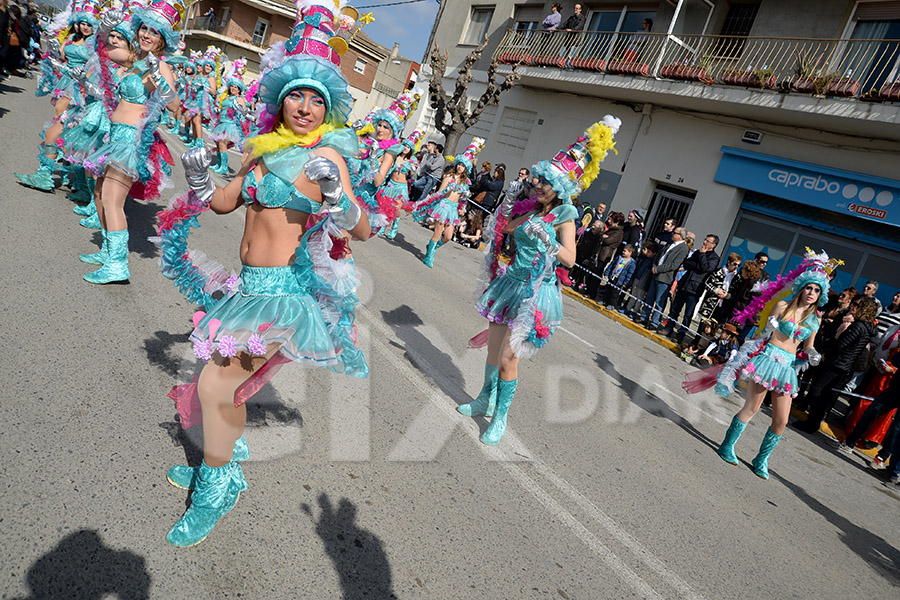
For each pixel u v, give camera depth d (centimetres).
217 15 3606
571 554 316
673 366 882
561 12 1798
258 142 230
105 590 205
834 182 1150
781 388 520
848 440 724
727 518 424
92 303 417
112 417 300
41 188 652
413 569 264
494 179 1421
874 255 1130
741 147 1304
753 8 1400
